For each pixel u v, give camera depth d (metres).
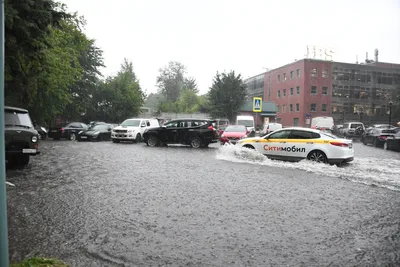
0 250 2.37
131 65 67.56
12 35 8.82
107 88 43.72
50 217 5.26
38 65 10.94
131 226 4.87
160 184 7.93
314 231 4.75
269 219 5.29
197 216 5.39
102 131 26.39
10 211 5.54
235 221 5.16
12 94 12.16
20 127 10.12
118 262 3.68
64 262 3.64
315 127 36.56
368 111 57.62
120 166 10.80
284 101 58.62
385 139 22.39
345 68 55.94
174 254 3.90
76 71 27.84
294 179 8.83
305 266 3.63
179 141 19.12
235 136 19.59
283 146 12.36
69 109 37.50
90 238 4.38
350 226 5.00
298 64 54.66
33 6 9.02
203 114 57.78
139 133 23.47
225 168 10.63
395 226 5.03
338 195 7.07
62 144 21.03
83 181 8.16
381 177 9.43
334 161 11.52
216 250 4.03
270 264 3.67
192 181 8.36
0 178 2.37
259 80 67.69
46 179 8.34
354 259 3.83
